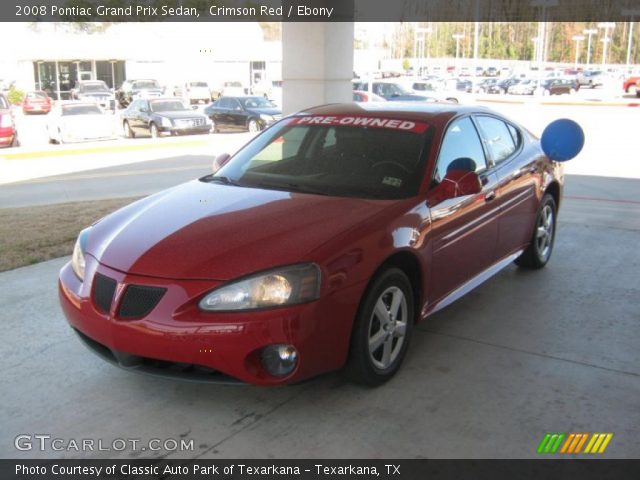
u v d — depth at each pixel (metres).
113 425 3.45
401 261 3.93
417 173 4.23
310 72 9.34
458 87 55.09
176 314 3.25
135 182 12.18
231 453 3.20
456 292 4.56
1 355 4.24
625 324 4.78
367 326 3.60
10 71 45.97
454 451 3.19
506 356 4.24
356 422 3.45
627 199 9.63
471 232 4.54
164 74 47.03
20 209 8.76
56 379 3.93
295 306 3.24
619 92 53.12
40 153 17.41
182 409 3.60
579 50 90.06
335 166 4.42
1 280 5.67
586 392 3.76
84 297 3.54
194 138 21.72
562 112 30.16
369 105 5.12
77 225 7.63
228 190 4.32
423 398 3.70
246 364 3.24
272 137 4.95
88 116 21.80
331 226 3.62
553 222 6.22
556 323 4.80
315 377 3.44
